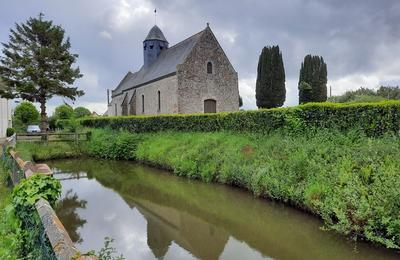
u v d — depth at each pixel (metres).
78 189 11.92
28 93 26.86
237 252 6.14
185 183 12.45
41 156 19.92
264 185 9.35
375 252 5.68
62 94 28.39
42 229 3.06
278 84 33.72
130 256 6.06
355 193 6.51
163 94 29.00
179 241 6.79
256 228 7.45
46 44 28.14
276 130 12.61
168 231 7.40
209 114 17.06
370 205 6.02
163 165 15.67
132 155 19.45
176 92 26.50
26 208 3.99
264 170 9.67
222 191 10.87
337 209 6.34
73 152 21.70
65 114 50.97
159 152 16.41
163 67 31.09
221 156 12.52
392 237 5.57
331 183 7.43
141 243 6.68
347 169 7.57
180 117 19.31
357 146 8.76
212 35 28.36
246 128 14.45
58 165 18.12
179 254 6.12
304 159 9.01
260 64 34.28
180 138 17.23
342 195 6.74
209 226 7.72
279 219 7.92
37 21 27.39
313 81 38.91
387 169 6.80
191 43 28.61
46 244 2.89
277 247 6.29
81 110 62.69
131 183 12.88
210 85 27.95
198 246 6.50
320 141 9.95
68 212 8.90
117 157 20.30
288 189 8.40
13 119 47.56
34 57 27.05
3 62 26.77
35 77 26.92
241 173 10.67
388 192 5.95
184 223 7.97
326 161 8.58
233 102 29.03
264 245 6.43
